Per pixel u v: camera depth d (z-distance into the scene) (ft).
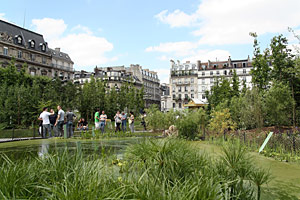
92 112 120.16
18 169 8.27
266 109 46.83
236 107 52.21
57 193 6.13
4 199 6.01
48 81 124.16
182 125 35.76
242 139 29.96
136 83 300.20
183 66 278.67
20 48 172.96
